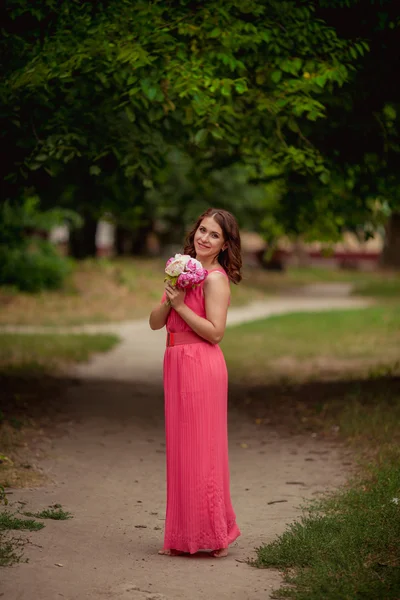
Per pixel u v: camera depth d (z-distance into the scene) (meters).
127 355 17.27
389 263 50.50
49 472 7.59
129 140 8.57
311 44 8.70
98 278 30.72
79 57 7.74
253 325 23.36
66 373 14.24
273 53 8.73
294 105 8.30
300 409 10.90
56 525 5.88
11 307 25.50
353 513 5.90
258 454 8.75
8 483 7.01
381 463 7.43
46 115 8.48
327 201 12.07
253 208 33.12
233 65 8.19
